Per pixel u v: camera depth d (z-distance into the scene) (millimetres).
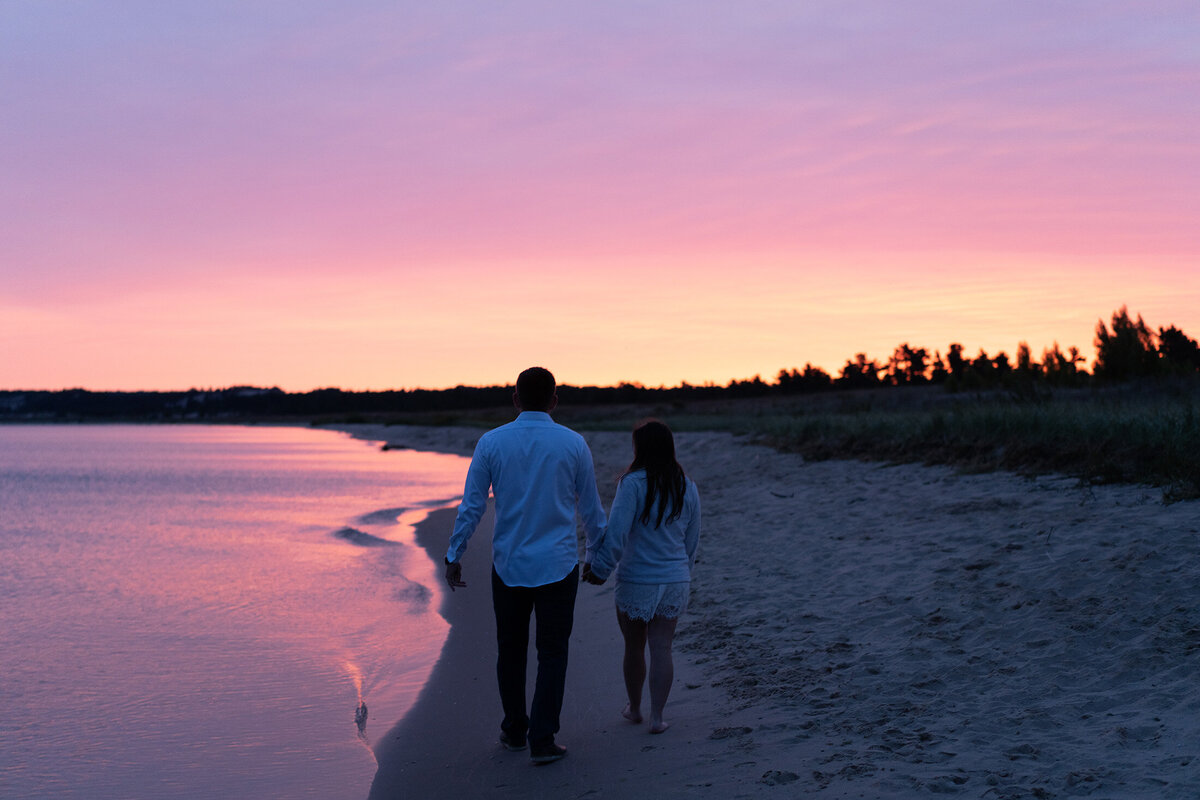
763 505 11375
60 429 162125
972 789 3045
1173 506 6863
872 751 3555
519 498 3854
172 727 4934
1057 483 8742
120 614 8023
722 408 66688
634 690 4273
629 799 3340
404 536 13578
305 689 5609
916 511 8945
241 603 8445
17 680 5883
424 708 4910
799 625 5844
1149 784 2883
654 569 4043
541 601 3863
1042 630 4891
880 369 100750
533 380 3979
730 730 4004
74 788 4105
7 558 11641
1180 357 44688
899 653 4945
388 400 180750
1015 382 21109
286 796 3912
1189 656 4137
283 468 37125
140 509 18891
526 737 4078
